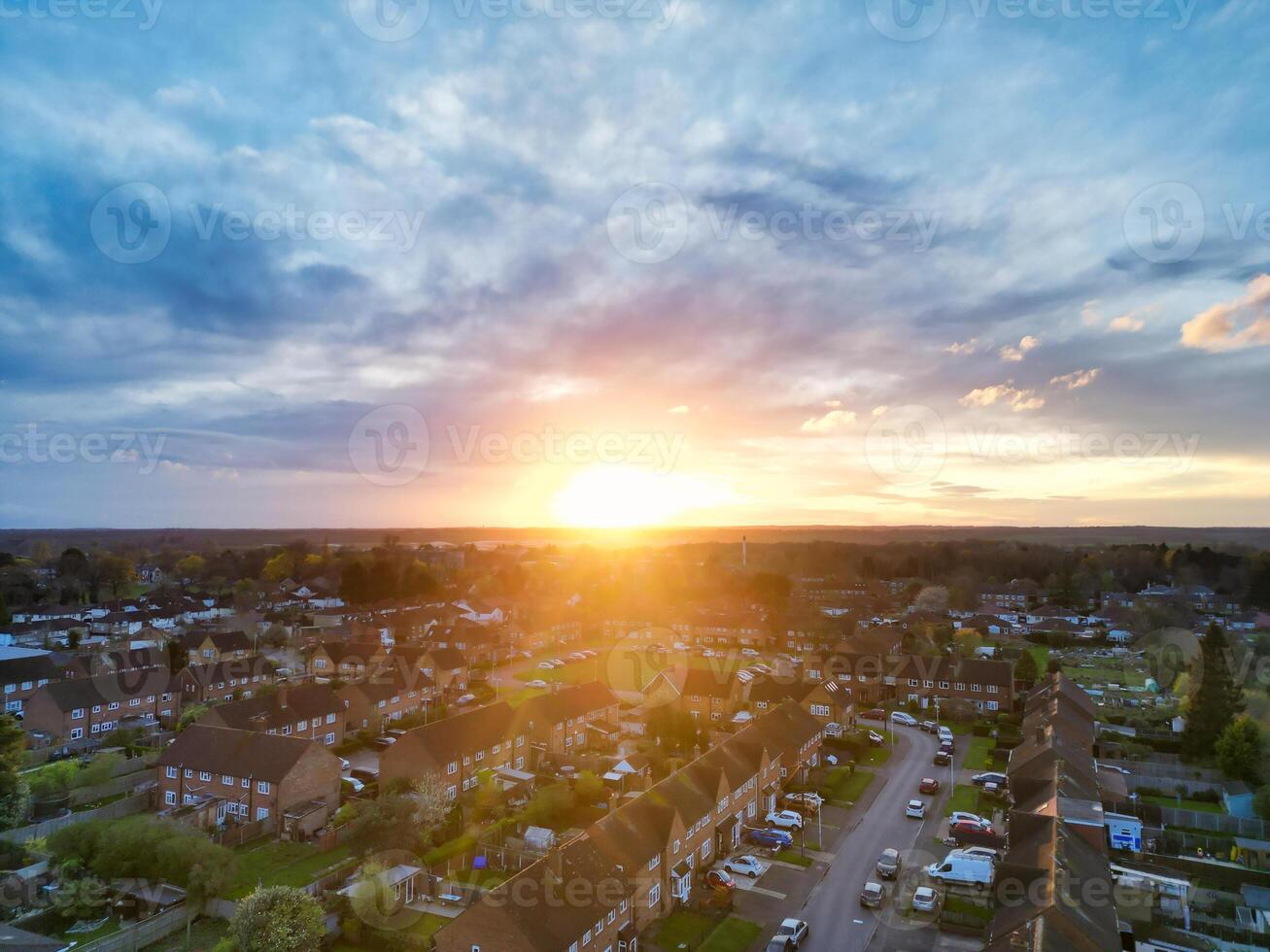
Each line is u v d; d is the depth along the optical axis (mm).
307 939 38781
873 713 93375
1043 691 83438
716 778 54469
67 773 63188
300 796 59781
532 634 134250
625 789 64438
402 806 51219
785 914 45344
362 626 132000
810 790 65812
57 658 101875
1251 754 65000
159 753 73625
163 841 48062
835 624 138750
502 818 58031
